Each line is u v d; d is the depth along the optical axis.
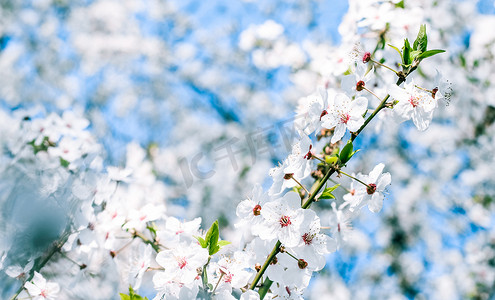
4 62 6.93
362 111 1.76
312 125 1.93
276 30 5.97
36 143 2.85
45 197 2.50
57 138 2.89
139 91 7.69
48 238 2.36
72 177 2.60
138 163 4.38
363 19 2.55
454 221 7.38
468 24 5.49
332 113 1.78
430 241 7.58
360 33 2.51
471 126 6.53
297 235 1.64
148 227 2.05
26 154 2.82
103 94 7.44
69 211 2.36
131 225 2.06
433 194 7.39
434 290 7.39
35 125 2.91
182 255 1.69
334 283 7.24
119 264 2.26
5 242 2.36
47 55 7.41
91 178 2.38
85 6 7.84
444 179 7.35
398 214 7.65
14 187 2.63
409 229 7.66
